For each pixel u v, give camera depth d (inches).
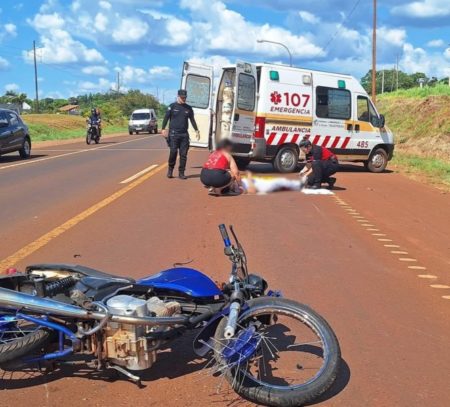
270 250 287.1
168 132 572.7
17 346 140.6
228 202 434.9
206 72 664.4
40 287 151.7
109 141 1390.3
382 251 292.8
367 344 175.6
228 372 140.0
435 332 186.1
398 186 577.0
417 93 1817.2
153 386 149.1
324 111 645.9
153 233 319.6
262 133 601.0
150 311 141.6
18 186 519.8
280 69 610.2
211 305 149.3
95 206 407.5
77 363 150.9
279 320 155.2
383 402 142.0
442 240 324.2
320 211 407.8
